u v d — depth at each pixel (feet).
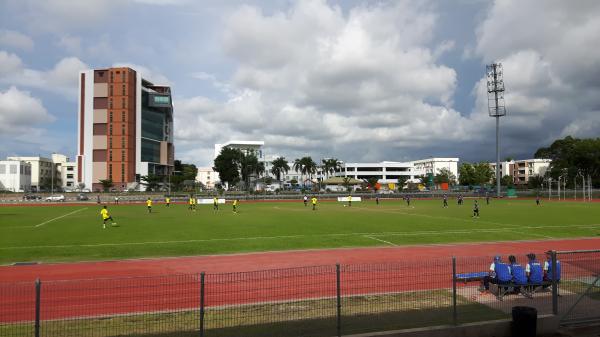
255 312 39.86
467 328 35.91
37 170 556.51
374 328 36.01
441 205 240.73
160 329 35.55
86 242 89.45
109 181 479.82
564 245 87.15
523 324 35.24
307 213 176.76
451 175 591.37
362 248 82.79
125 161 509.35
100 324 36.68
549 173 445.78
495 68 338.95
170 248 82.33
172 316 38.68
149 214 173.06
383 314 39.65
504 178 550.36
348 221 136.98
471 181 532.32
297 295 46.09
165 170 595.47
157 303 43.01
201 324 32.09
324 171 522.47
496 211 184.24
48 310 40.73
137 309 41.19
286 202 289.74
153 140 570.46
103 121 510.99
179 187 499.51
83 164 512.22
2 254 75.82
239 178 504.02
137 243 88.07
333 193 354.33
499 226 120.57
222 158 476.95
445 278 53.42
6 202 284.82
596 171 399.03
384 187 561.84
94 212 187.93
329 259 71.67
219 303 43.37
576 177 398.21
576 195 340.39
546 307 42.75
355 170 575.38
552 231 108.78
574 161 401.29
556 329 38.14
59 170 606.14
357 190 437.99
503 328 36.76
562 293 47.80
